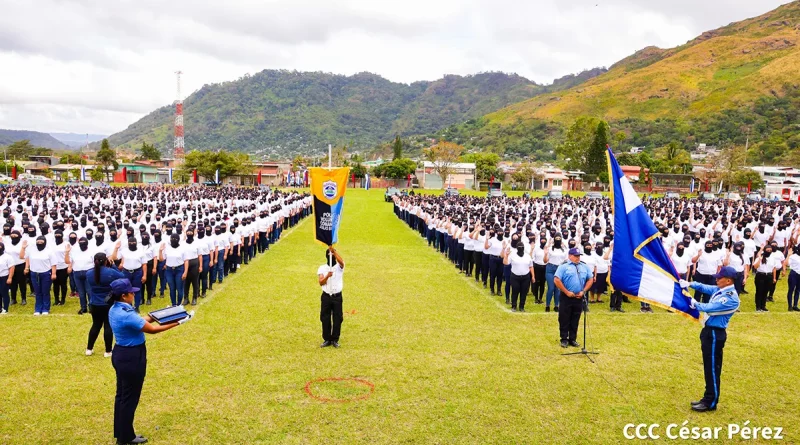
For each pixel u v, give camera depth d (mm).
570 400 7883
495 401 7781
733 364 9492
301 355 9469
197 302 13086
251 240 19422
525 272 12773
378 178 97500
